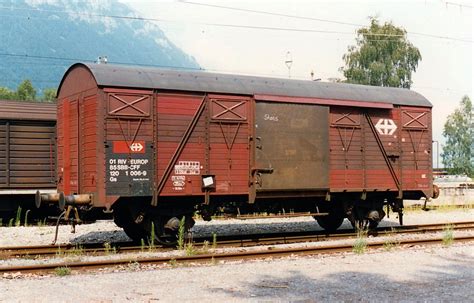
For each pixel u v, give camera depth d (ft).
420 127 59.41
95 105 43.09
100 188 42.34
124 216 48.42
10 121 64.49
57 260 38.29
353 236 53.42
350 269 35.19
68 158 47.85
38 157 65.98
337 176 53.57
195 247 45.68
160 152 44.73
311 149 51.88
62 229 58.18
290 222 67.21
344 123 54.29
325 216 58.85
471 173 275.80
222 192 47.37
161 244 45.73
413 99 59.47
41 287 29.27
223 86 47.98
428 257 40.04
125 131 43.34
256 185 48.93
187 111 45.98
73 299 26.43
